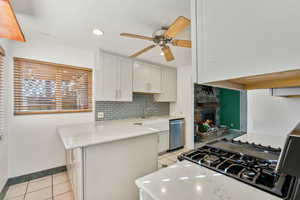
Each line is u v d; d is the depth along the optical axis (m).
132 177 1.62
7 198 1.72
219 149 1.08
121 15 1.57
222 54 0.48
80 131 1.80
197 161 0.87
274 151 1.02
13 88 1.96
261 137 1.46
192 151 1.05
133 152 1.64
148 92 3.32
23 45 2.03
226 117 5.86
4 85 1.78
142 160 1.72
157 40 1.79
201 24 0.54
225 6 0.47
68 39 2.18
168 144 3.31
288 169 0.36
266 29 0.38
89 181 1.31
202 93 5.04
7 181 1.89
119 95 2.80
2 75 1.73
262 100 1.59
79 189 1.29
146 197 0.65
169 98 3.80
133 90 3.03
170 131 3.37
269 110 1.54
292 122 1.39
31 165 2.10
